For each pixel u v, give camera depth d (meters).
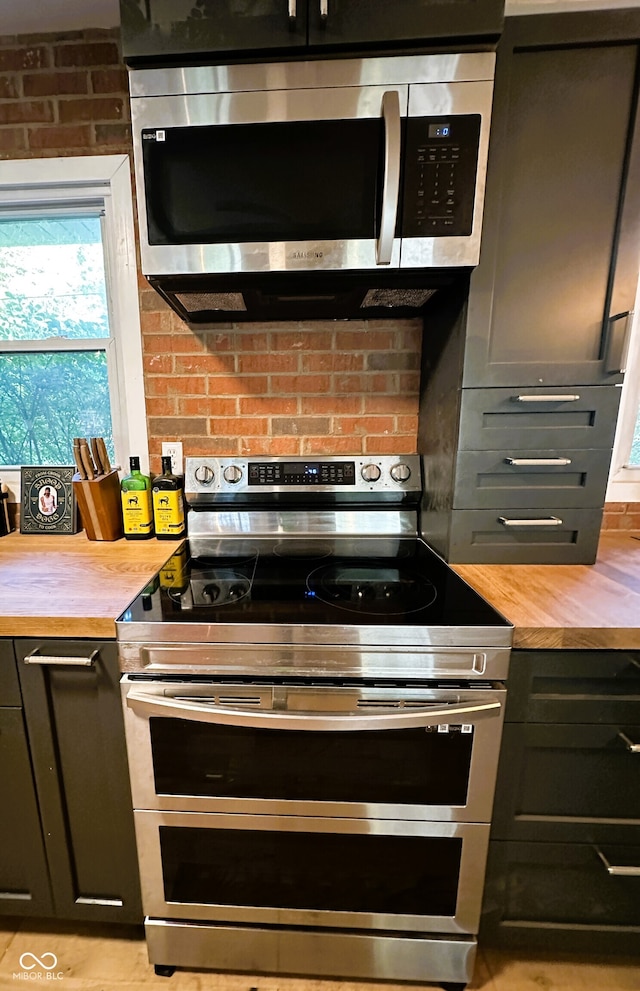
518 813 0.97
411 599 0.99
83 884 1.08
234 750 0.94
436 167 0.94
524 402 1.09
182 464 1.53
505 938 1.04
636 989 1.07
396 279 1.05
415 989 1.07
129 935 1.18
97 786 1.01
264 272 1.00
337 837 0.98
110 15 1.24
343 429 1.50
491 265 1.02
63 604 0.97
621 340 1.04
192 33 0.89
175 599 1.00
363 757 0.93
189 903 1.03
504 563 1.19
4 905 1.09
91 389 1.59
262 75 0.91
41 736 0.98
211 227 0.98
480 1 0.86
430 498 1.36
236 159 0.95
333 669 0.89
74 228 1.49
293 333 1.44
